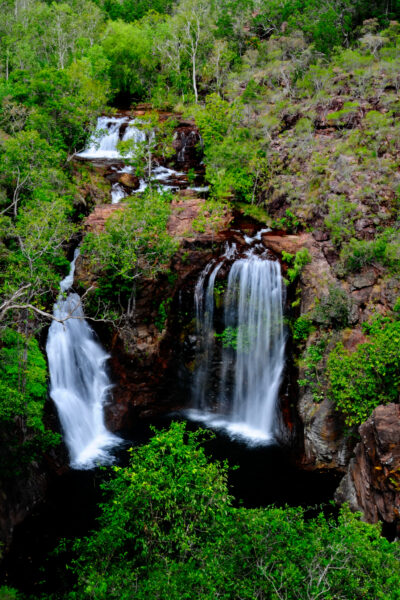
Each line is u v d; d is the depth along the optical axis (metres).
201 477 16.34
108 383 29.64
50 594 16.91
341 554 13.77
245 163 39.22
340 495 22.00
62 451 24.70
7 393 20.27
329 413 24.55
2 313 18.73
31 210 26.81
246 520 15.27
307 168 35.75
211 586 13.05
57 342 27.33
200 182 41.78
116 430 29.00
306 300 28.12
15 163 31.17
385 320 24.47
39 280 23.02
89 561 16.38
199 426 30.23
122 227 28.14
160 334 29.84
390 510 18.31
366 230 28.72
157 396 30.91
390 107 36.91
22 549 19.16
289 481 24.20
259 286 30.00
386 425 18.62
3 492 19.62
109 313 27.22
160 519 16.00
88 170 39.81
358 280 26.73
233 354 30.98
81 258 29.91
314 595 12.27
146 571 15.38
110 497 22.39
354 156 33.16
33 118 36.62
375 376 21.89
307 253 29.28
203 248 31.47
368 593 13.16
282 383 29.06
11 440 20.30
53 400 25.66
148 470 16.80
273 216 35.97
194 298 30.73
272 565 13.71
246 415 30.89
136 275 27.89
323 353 26.12
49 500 22.05
